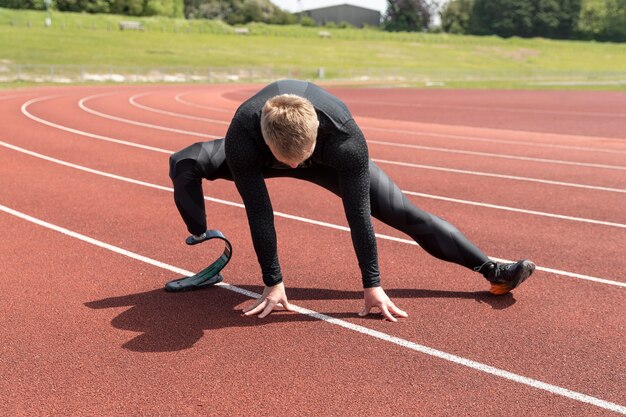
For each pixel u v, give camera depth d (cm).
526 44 9081
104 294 380
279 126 250
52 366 287
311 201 643
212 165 330
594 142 1191
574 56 8525
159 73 4238
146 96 2380
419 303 366
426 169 866
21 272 420
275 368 285
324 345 309
